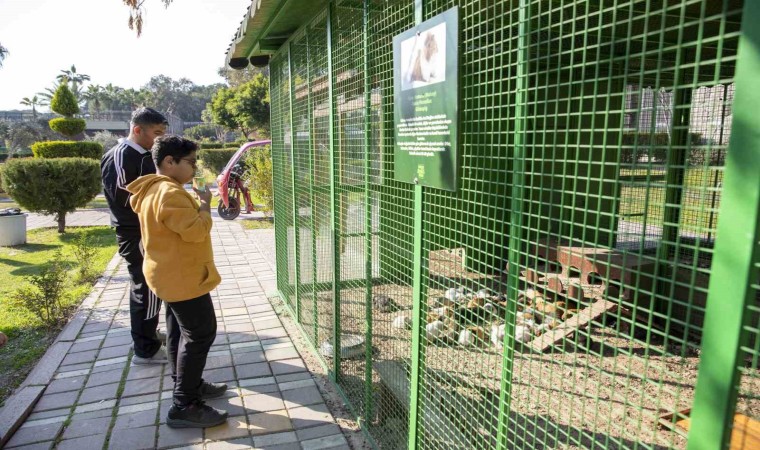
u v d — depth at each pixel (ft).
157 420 10.82
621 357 12.41
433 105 6.31
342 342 11.82
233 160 40.42
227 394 11.93
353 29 9.62
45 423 10.73
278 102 17.48
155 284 9.66
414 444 7.80
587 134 14.65
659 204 4.73
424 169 6.70
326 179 11.90
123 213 12.37
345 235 11.02
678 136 11.87
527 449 8.69
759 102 2.88
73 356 13.94
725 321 3.14
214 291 20.36
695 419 3.40
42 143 50.62
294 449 9.84
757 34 2.85
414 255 7.47
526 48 5.01
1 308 18.60
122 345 14.66
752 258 2.98
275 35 14.90
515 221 5.32
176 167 9.93
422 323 7.47
